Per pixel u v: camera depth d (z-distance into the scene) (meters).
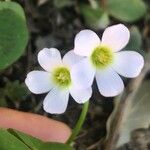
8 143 0.09
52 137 0.11
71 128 0.12
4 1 0.10
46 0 0.13
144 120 0.12
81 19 0.13
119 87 0.09
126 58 0.09
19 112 0.11
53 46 0.12
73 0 0.13
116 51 0.09
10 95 0.12
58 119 0.12
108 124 0.11
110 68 0.09
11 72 0.12
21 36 0.10
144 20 0.13
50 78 0.09
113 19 0.13
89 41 0.08
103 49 0.09
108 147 0.11
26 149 0.09
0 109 0.11
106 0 0.12
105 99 0.12
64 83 0.09
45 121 0.11
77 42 0.08
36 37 0.12
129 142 0.12
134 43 0.12
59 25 0.13
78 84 0.08
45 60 0.09
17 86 0.12
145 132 0.12
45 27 0.12
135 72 0.09
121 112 0.11
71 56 0.09
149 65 0.12
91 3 0.12
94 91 0.12
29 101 0.12
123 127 0.12
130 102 0.11
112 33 0.08
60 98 0.09
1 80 0.12
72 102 0.12
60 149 0.09
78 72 0.08
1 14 0.10
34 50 0.12
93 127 0.12
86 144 0.12
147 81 0.12
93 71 0.09
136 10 0.12
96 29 0.12
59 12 0.13
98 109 0.12
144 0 0.13
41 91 0.09
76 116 0.12
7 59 0.10
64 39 0.12
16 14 0.10
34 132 0.11
